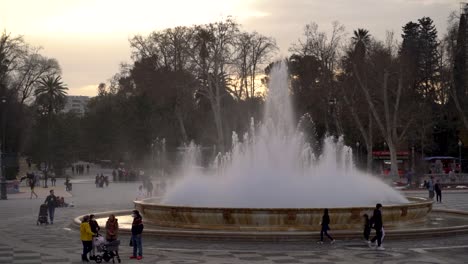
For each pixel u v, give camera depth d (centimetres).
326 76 7631
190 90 8469
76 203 4547
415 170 7731
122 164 11244
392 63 6944
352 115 7619
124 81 9856
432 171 8088
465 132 8225
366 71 7125
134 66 8962
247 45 8188
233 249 2117
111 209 3972
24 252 2116
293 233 2284
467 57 7331
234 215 2402
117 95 10662
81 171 12081
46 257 1998
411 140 8306
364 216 2236
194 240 2297
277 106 4375
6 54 8156
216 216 2427
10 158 8162
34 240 2450
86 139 13325
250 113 8394
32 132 10600
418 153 9356
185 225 2494
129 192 6031
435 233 2414
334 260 1886
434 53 8900
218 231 2348
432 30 10344
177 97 8588
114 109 10500
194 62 8312
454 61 7138
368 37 9425
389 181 6675
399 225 2570
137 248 2052
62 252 2114
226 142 8938
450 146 9444
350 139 8506
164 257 1958
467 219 3025
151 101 8962
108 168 14938
